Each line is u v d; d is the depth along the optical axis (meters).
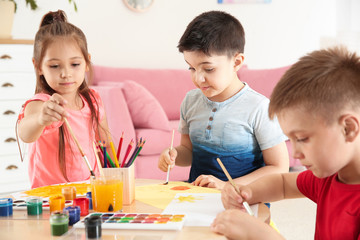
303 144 0.81
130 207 1.04
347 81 0.77
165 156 1.38
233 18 1.45
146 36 3.99
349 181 0.87
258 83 3.59
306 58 0.84
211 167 1.51
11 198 1.02
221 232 0.84
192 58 1.36
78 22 3.72
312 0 4.46
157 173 2.84
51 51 1.37
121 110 2.78
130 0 3.88
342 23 4.64
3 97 2.81
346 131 0.78
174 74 3.75
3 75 2.80
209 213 0.97
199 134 1.53
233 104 1.48
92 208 1.05
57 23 1.41
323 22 4.54
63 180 1.49
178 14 4.07
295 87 0.80
